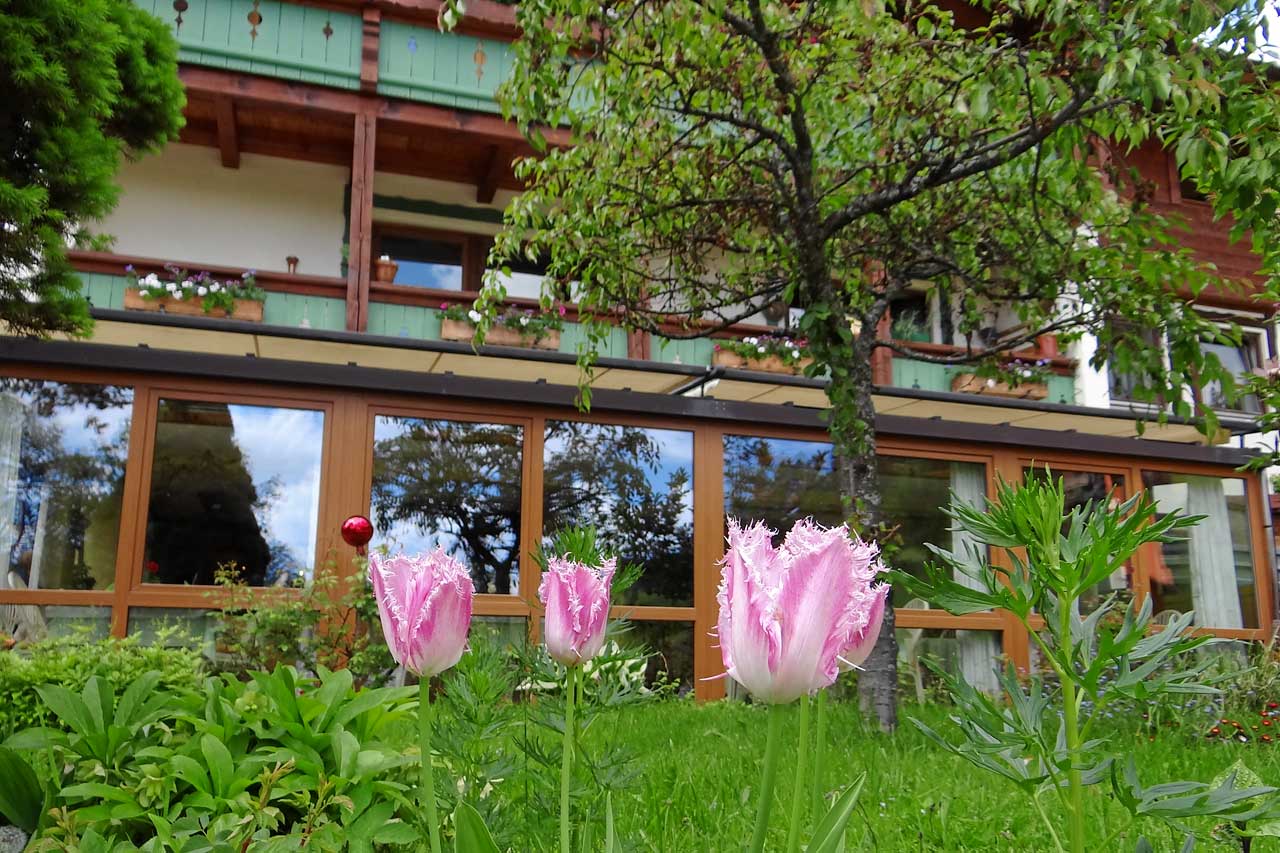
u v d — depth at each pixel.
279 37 10.43
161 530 7.75
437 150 12.39
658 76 6.18
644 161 6.79
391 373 8.35
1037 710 1.15
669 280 7.42
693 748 4.65
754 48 6.05
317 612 7.43
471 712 2.10
